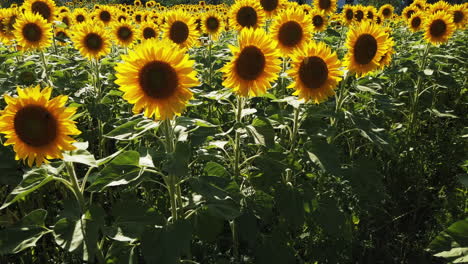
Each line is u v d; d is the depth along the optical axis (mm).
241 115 1378
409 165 2139
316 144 1391
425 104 2580
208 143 1532
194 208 1371
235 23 2537
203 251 1454
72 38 2373
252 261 1446
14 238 1035
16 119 990
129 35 3070
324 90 1458
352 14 4238
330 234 1432
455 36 4207
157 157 1071
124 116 2141
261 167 1363
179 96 1070
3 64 2562
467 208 1682
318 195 1633
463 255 1122
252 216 1365
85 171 2043
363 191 1581
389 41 1700
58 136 1020
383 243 1718
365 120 1587
